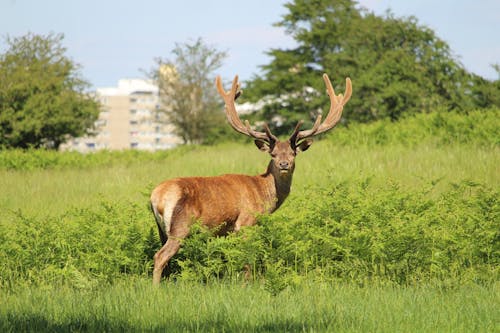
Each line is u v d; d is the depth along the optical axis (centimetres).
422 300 2334
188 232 2792
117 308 2175
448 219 3306
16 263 2822
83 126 17400
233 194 2977
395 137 8250
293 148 3180
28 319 2058
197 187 2862
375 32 16925
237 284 2681
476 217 3216
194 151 10788
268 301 2283
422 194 3691
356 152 7169
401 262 2820
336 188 3588
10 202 4866
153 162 8000
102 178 6241
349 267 2831
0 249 2856
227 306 2186
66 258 2853
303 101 19912
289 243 2897
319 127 3412
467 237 3059
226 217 2939
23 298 2358
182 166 6994
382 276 2789
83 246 2952
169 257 2742
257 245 2819
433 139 7838
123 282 2684
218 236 2969
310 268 2883
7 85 14638
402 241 2875
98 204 4550
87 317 2072
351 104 16062
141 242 2970
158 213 2794
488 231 3038
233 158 7388
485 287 2645
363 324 1994
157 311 2134
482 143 7188
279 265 2673
